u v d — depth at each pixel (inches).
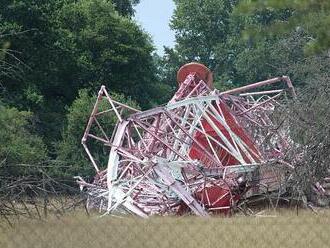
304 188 3754.9
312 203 3850.9
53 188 2450.8
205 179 4121.6
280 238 1822.1
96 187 4099.4
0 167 2501.2
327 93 4015.8
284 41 7229.3
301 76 5757.9
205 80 5032.0
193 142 4547.2
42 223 2060.8
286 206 3946.9
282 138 4333.2
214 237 1855.3
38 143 4586.6
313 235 1873.8
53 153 6875.0
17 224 2106.3
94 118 4992.6
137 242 1839.3
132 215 3540.8
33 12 7214.6
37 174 2763.3
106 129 6806.1
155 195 4136.3
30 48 7317.9
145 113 4544.8
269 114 4869.6
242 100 5000.0
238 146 4525.1
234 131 4650.6
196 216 3565.5
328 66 4471.0
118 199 3956.7
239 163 4532.5
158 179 4131.4
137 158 4279.0
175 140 4586.6
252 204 4111.7
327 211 3385.8
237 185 4151.1
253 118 4918.8
